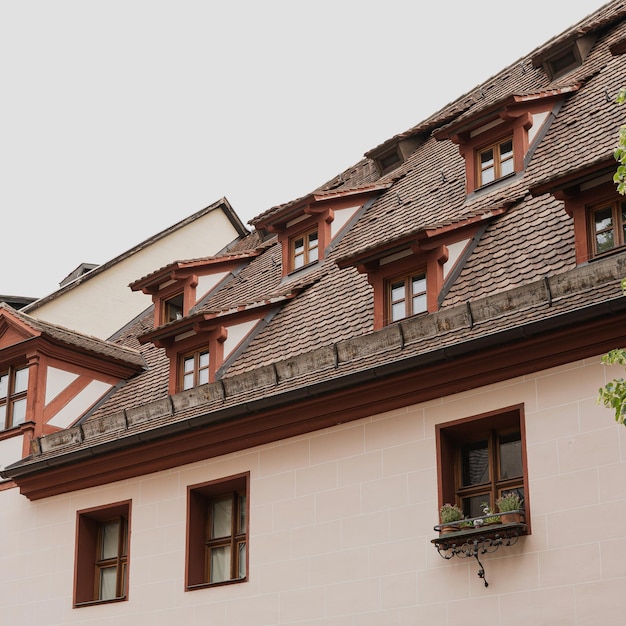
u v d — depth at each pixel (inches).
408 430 772.0
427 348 759.7
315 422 821.2
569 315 684.1
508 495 701.9
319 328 896.9
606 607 653.3
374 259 848.9
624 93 554.6
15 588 992.2
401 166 1115.9
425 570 737.0
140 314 1325.0
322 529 799.7
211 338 946.7
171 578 881.5
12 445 1043.3
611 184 737.0
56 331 1080.2
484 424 742.5
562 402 701.9
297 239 1051.9
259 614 817.5
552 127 924.6
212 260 1117.1
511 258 798.5
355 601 768.3
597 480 675.4
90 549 964.0
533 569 686.5
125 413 952.3
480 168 936.9
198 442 885.8
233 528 876.0
